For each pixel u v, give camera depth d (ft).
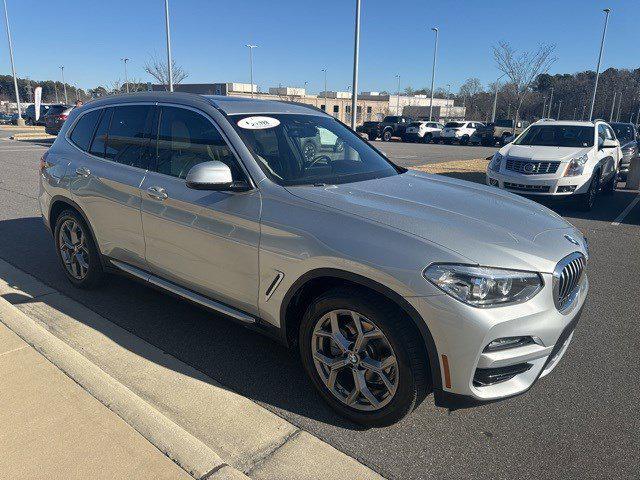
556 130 34.58
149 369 11.46
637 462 8.88
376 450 9.05
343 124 14.87
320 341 9.91
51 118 74.64
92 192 13.92
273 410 10.12
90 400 9.64
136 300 15.17
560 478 8.48
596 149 32.60
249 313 10.89
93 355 11.99
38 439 8.60
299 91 209.56
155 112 13.14
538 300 8.68
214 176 10.14
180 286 12.33
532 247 9.09
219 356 12.13
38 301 14.94
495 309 8.33
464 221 9.55
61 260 15.97
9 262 18.45
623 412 10.34
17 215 26.02
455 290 8.30
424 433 9.55
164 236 12.13
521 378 8.96
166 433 8.79
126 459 8.20
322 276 9.39
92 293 15.60
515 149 33.01
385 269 8.64
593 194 32.14
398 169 13.75
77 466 8.04
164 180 12.25
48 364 10.83
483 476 8.50
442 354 8.46
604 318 15.12
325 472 8.46
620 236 25.50
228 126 11.44
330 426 9.68
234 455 8.79
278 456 8.80
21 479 7.75
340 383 10.00
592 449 9.20
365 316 9.05
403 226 9.10
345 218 9.46
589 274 19.33
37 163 47.24
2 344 11.65
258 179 10.64
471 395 8.55
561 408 10.44
